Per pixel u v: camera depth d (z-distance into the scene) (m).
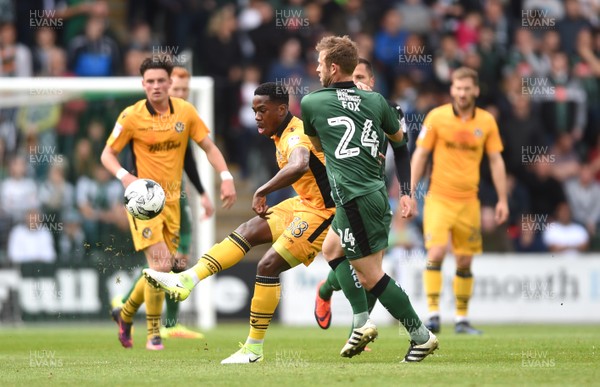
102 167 53.25
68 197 53.31
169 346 32.53
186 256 33.84
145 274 23.56
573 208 61.47
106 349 31.39
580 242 59.38
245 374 21.25
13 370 23.36
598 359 24.95
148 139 30.86
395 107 26.30
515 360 24.73
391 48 62.88
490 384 18.92
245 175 61.94
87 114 53.69
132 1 63.44
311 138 23.33
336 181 22.69
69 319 50.41
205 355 28.20
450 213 39.94
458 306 40.56
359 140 22.72
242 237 24.67
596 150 64.38
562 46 66.12
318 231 24.75
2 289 50.22
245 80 61.81
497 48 63.12
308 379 19.98
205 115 45.69
